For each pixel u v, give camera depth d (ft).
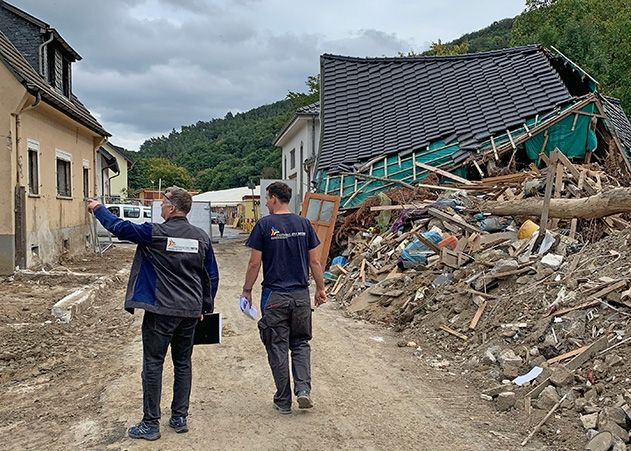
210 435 15.39
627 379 16.22
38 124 47.37
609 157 54.49
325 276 40.37
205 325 16.29
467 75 67.46
